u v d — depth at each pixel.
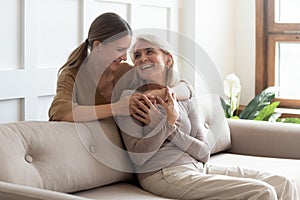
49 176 2.23
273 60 4.54
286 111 4.35
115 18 2.54
